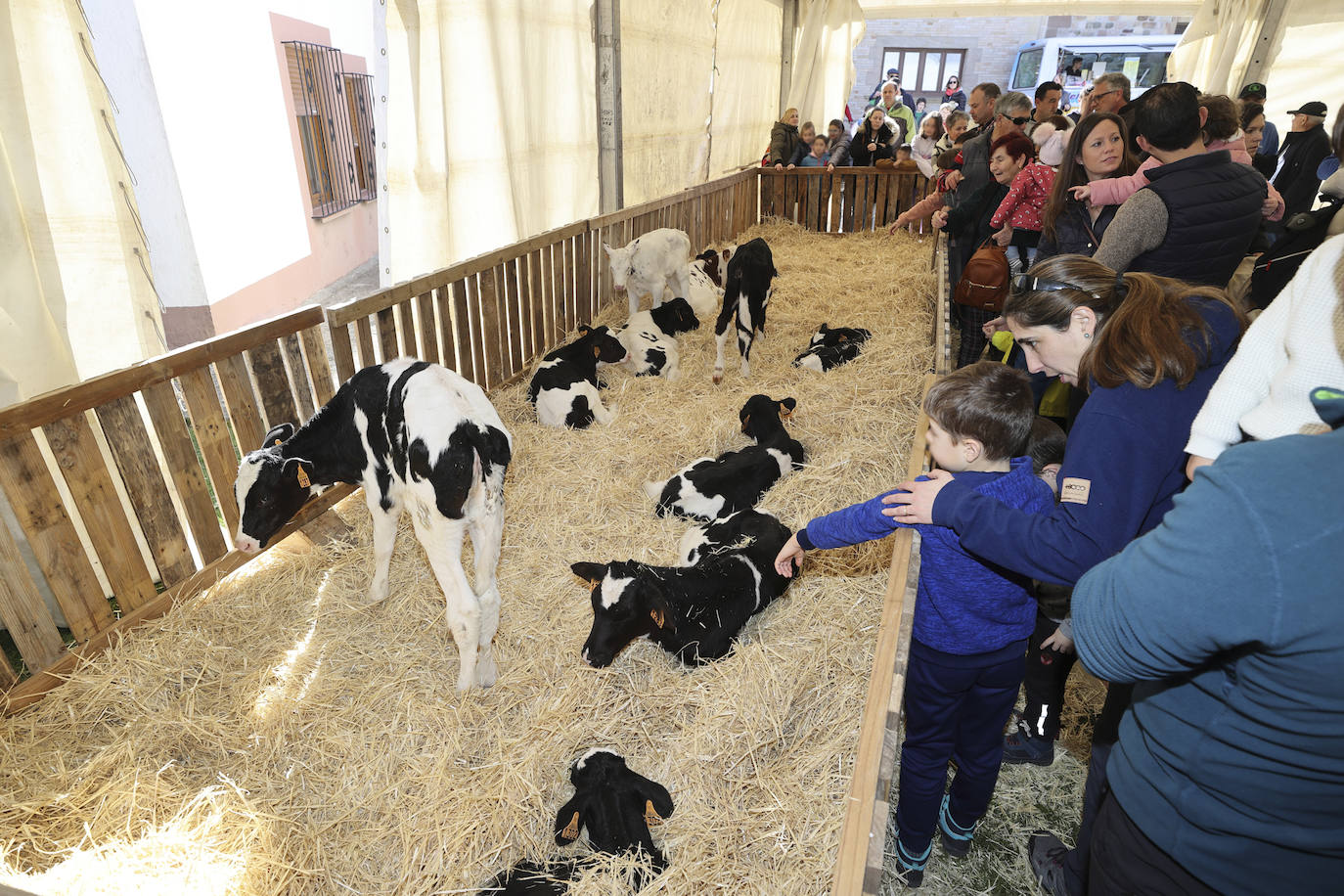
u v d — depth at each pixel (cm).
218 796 224
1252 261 451
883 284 713
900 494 174
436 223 474
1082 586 110
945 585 181
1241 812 102
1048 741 257
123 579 283
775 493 365
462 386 268
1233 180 230
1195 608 90
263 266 821
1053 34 1830
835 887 119
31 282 295
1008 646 191
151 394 284
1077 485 145
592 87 644
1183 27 1762
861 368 509
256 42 827
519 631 290
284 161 888
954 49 1884
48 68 293
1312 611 83
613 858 200
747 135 1066
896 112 1234
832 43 1154
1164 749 111
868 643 268
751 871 198
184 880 202
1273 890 103
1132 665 102
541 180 589
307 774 237
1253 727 96
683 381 509
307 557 332
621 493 378
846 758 222
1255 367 111
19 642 255
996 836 239
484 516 257
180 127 657
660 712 254
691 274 680
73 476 262
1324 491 83
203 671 274
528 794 227
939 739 204
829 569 313
